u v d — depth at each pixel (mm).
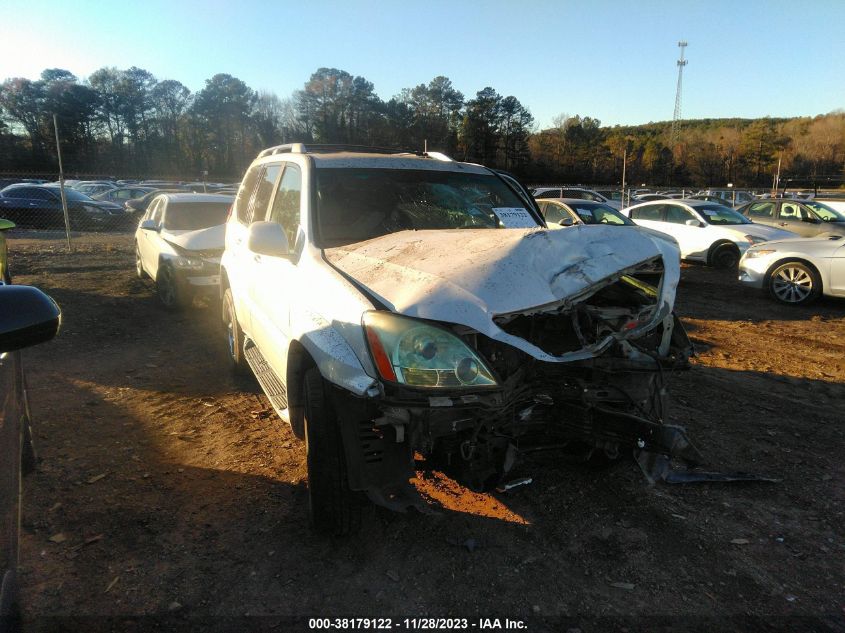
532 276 2619
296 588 2615
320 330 2812
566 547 2938
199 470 3701
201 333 7281
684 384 5484
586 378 2852
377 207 3787
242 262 4797
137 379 5477
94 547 2871
